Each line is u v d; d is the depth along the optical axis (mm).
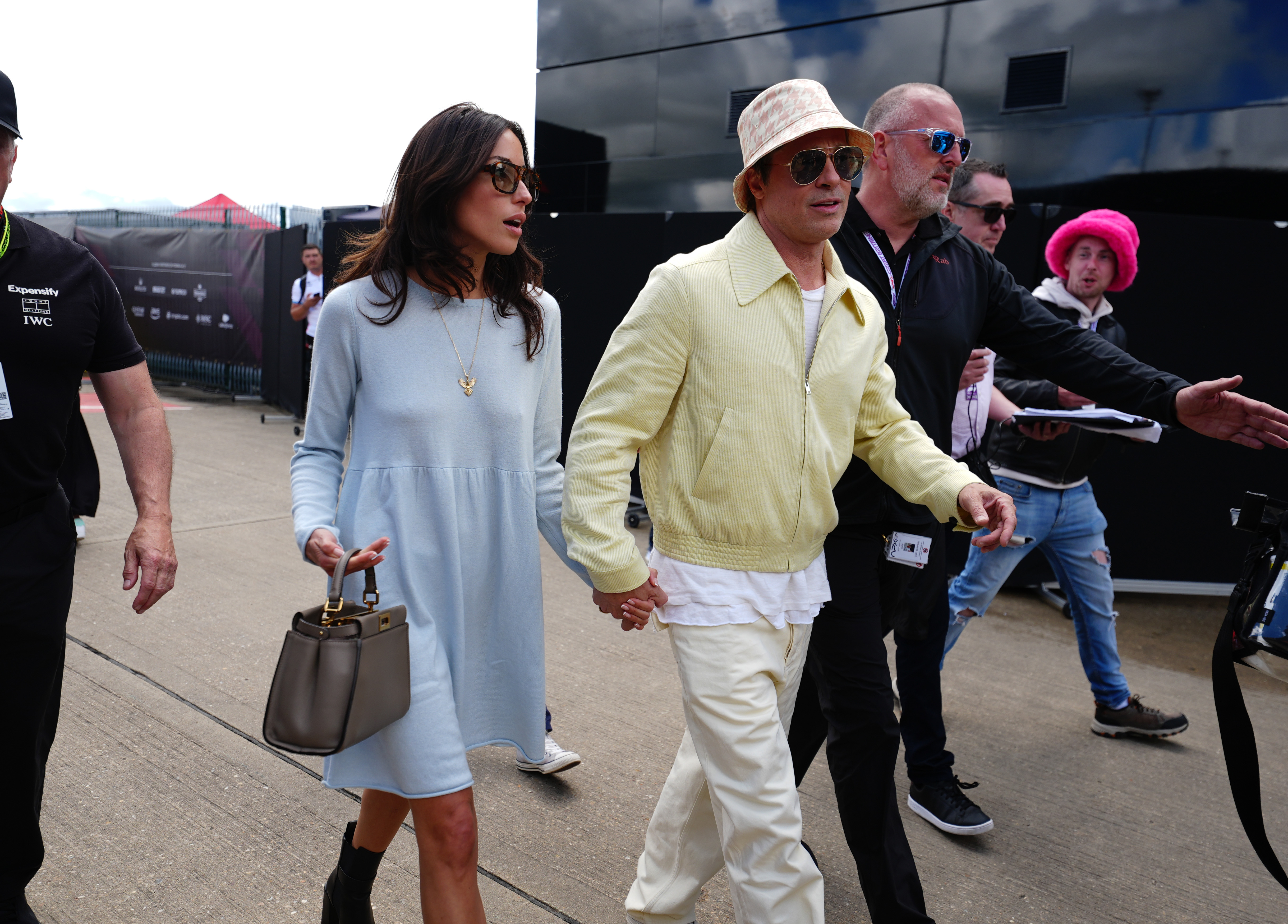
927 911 2529
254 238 11367
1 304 1808
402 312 1870
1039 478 3451
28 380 1858
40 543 1930
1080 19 6262
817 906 1857
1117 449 5395
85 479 3340
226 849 2623
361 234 1951
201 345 12375
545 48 9234
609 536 1848
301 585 4938
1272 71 5684
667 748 3359
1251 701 4078
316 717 1593
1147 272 5289
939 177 2322
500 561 1965
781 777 1871
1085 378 2490
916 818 2998
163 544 2076
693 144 8281
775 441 1878
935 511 2066
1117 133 6207
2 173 1778
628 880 2582
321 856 2611
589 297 6680
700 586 1899
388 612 1696
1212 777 3357
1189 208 6008
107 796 2867
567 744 3367
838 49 7352
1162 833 2969
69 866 2516
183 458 8156
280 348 10758
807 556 1979
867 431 2160
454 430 1896
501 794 3014
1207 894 2662
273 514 6395
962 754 3457
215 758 3127
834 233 1907
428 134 1826
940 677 2945
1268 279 5328
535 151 9422
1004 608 5152
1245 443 2260
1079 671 4301
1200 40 5871
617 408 1891
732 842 1858
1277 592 1782
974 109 6742
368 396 1882
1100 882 2697
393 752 1794
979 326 2502
